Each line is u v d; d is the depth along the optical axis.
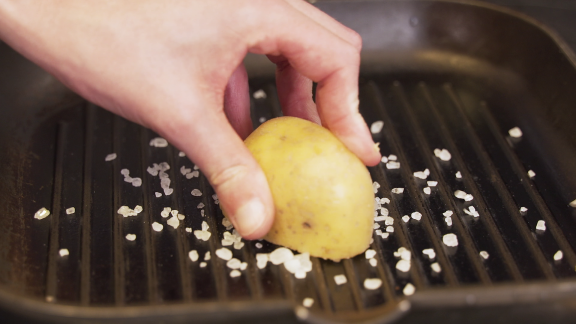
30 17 0.35
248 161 0.34
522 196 0.40
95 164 0.42
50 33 0.35
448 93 0.48
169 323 0.30
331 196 0.35
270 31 0.34
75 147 0.43
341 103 0.35
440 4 0.49
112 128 0.45
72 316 0.30
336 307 0.34
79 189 0.40
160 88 0.34
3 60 0.46
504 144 0.44
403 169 0.42
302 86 0.40
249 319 0.30
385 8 0.50
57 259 0.36
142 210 0.39
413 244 0.37
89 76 0.34
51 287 0.35
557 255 0.37
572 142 0.43
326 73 0.35
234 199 0.34
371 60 0.51
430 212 0.39
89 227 0.38
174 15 0.34
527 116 0.46
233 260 0.36
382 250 0.37
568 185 0.41
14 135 0.44
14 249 0.37
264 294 0.35
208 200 0.39
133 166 0.42
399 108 0.47
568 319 0.31
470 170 0.42
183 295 0.35
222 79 0.35
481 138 0.44
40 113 0.46
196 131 0.34
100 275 0.36
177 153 0.43
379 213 0.39
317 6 0.50
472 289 0.30
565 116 0.44
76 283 0.35
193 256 0.36
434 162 0.43
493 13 0.48
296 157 0.35
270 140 0.36
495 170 0.42
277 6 0.35
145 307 0.30
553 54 0.45
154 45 0.34
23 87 0.46
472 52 0.50
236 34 0.34
